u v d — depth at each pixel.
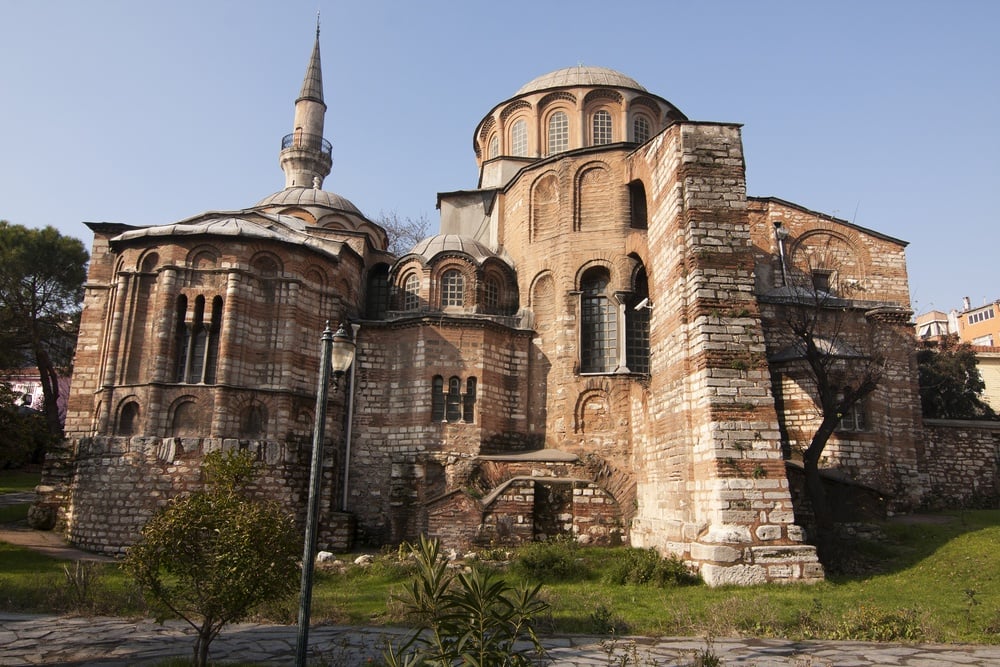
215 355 28.89
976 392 53.38
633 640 14.37
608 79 42.66
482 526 26.91
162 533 12.19
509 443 32.75
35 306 42.28
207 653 12.50
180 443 27.27
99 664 12.72
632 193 33.19
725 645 13.98
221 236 29.45
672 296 25.48
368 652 13.46
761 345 22.75
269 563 12.20
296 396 29.75
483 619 9.16
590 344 33.12
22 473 54.09
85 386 30.73
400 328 33.19
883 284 37.84
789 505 21.11
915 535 25.91
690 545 22.11
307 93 50.28
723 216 24.16
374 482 31.73
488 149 44.62
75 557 25.61
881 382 33.88
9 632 15.00
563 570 22.14
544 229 35.31
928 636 14.45
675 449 24.52
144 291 29.53
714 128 25.19
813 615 16.14
